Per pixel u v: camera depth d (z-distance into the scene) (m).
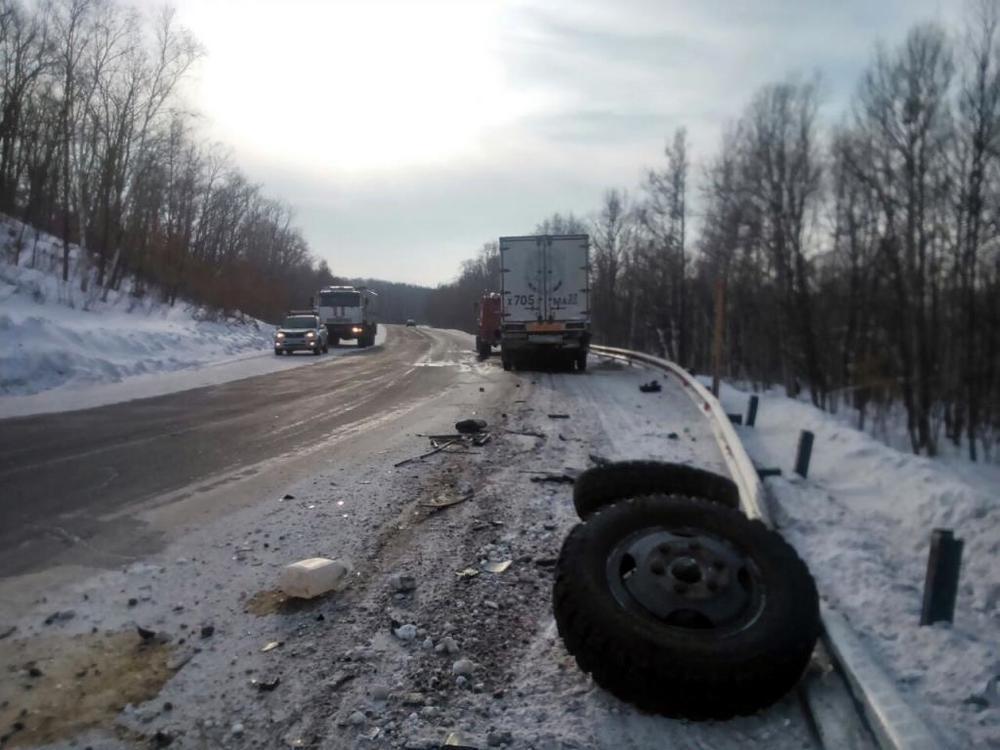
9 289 28.84
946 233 31.25
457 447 10.66
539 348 24.61
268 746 3.38
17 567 5.60
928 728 3.20
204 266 51.38
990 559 5.80
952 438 31.03
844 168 35.03
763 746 3.42
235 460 9.66
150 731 3.48
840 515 7.15
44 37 38.12
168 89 41.22
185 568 5.58
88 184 40.62
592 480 5.60
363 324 43.28
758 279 41.38
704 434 12.24
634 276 54.72
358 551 5.98
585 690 3.85
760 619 3.73
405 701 3.75
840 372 38.06
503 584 5.33
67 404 15.59
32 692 3.80
